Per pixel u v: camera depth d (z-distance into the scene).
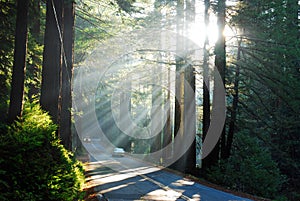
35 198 8.80
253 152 28.56
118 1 20.31
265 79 28.00
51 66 15.12
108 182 22.38
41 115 12.46
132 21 30.38
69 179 11.41
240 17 26.34
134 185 21.47
